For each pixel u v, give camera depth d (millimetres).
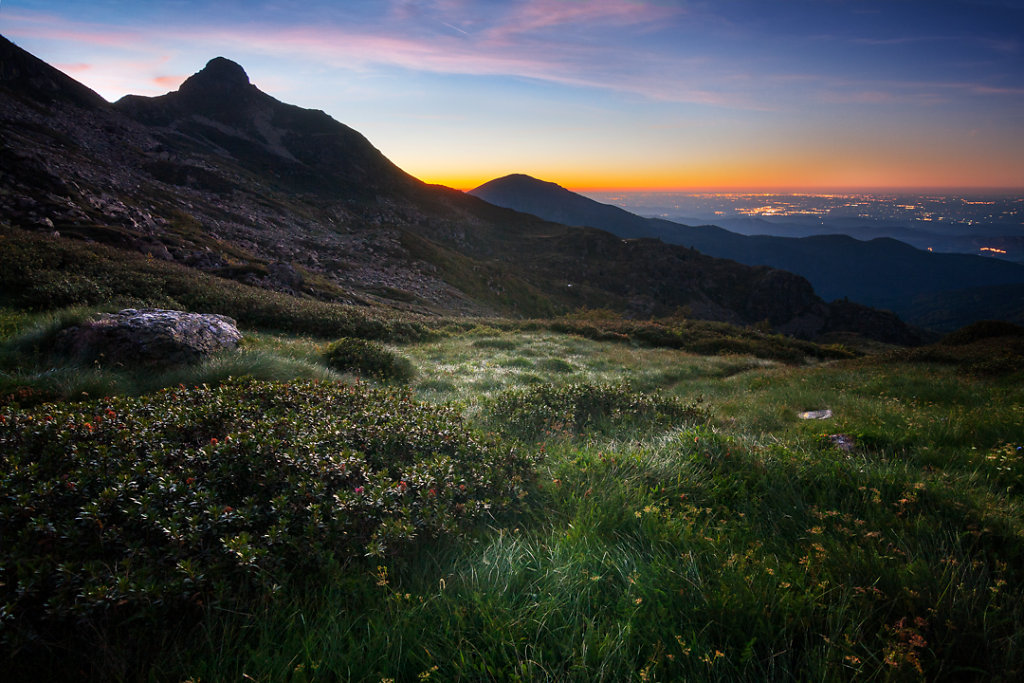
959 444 6656
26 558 2631
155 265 26578
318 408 5590
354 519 3299
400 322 26125
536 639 2492
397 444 4809
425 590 2867
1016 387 12781
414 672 2340
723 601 2689
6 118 98312
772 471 4840
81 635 2473
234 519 3029
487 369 17234
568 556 3209
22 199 39188
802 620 2600
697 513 3939
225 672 2312
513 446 5250
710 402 12930
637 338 34719
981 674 2396
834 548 3348
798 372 19203
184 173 120750
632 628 2520
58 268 20094
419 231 195000
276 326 22031
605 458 5148
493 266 150375
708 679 2287
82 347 10500
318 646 2453
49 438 3980
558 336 30266
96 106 157625
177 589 2539
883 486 4512
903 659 2324
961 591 2855
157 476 3412
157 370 10133
